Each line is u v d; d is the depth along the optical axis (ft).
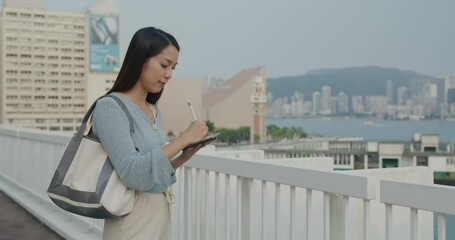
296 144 506.89
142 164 5.67
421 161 211.20
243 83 597.52
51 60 447.83
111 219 6.20
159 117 6.68
